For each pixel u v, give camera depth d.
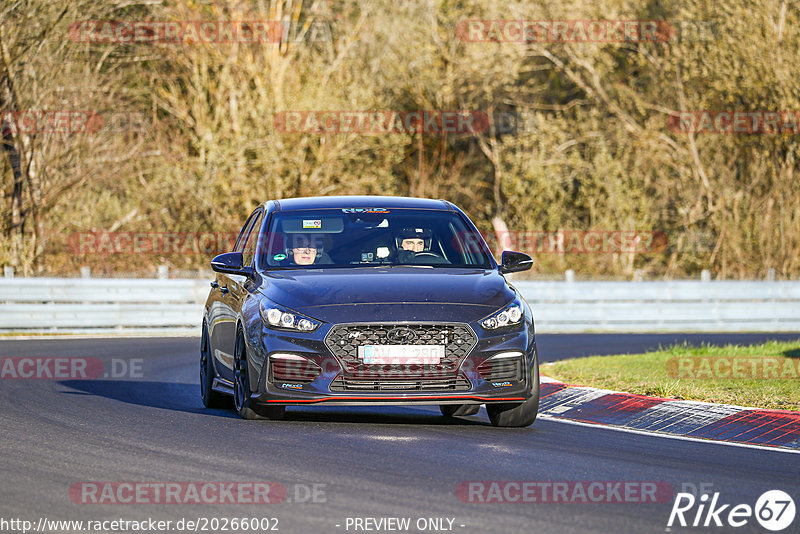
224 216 129.38
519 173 149.62
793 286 99.00
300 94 134.12
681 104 149.38
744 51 143.12
